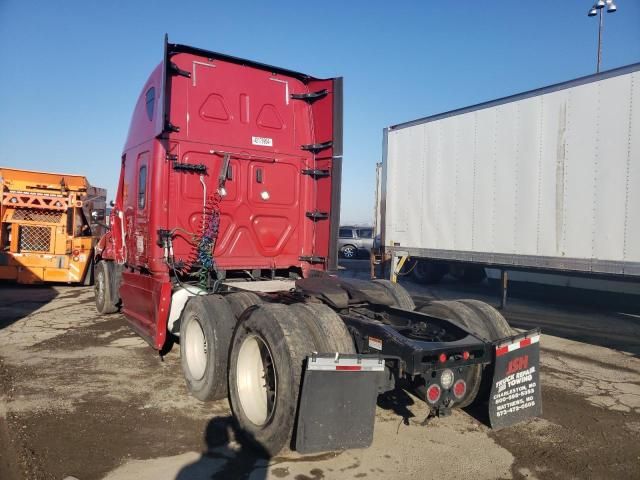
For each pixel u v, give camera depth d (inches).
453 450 164.9
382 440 171.0
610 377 249.1
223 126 247.4
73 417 181.0
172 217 235.8
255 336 163.3
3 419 177.6
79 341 290.7
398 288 242.1
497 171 356.8
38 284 534.0
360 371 145.3
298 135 268.5
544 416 195.8
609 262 289.7
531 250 334.3
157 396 204.8
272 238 260.4
